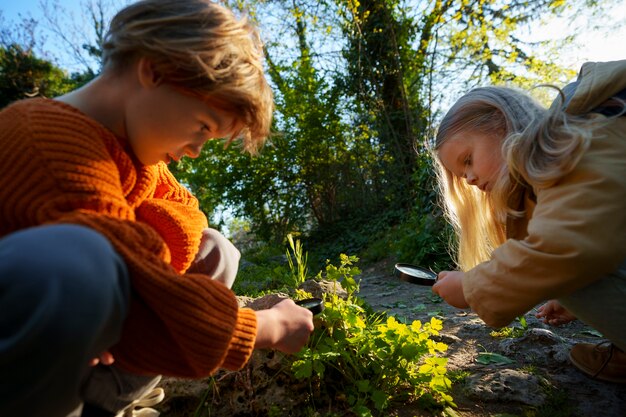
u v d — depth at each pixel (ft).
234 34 3.25
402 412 4.36
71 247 2.17
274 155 29.63
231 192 30.37
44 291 2.01
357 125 28.55
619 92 3.88
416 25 26.07
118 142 3.16
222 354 2.85
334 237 27.76
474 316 7.64
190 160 31.45
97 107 3.22
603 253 3.32
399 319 7.07
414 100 26.45
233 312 2.94
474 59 24.76
